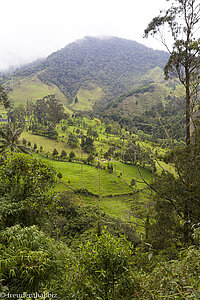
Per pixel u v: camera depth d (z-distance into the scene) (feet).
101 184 113.09
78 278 8.82
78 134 218.79
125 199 96.99
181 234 21.77
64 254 12.91
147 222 25.79
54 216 18.08
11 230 11.13
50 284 10.11
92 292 8.00
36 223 15.96
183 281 6.91
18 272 9.38
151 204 27.14
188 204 22.29
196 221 20.12
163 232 22.58
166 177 25.44
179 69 29.94
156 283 7.74
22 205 15.15
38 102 257.96
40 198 16.30
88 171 130.62
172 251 16.06
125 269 8.71
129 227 39.17
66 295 9.39
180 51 28.71
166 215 23.53
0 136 80.43
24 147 79.46
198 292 5.83
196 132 24.30
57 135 197.67
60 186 104.12
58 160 147.64
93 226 58.54
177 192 23.38
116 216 76.64
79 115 314.35
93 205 87.56
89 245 9.86
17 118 234.99
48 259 10.03
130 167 143.54
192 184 23.18
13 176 17.22
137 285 8.41
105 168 135.95
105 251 8.97
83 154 166.61
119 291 8.39
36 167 17.98
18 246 10.25
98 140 208.74
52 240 12.87
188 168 23.21
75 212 69.00
